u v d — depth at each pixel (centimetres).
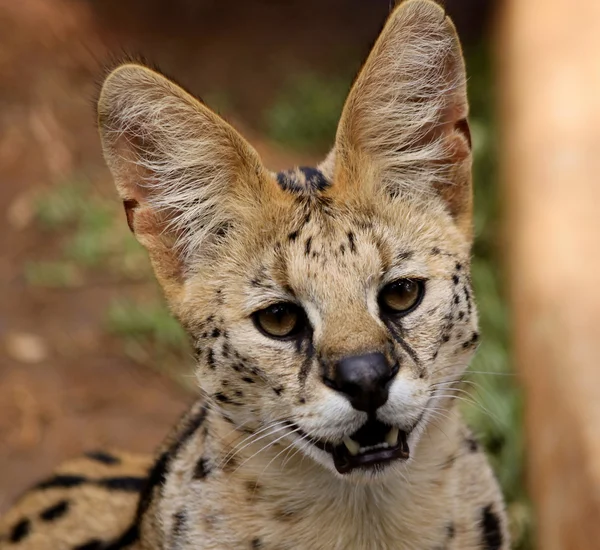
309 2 2338
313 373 639
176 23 2209
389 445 647
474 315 698
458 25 2159
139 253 1480
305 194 693
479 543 720
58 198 1578
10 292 1426
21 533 856
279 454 685
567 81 1333
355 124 691
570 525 861
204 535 705
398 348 641
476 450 750
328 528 699
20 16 1883
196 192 705
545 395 1009
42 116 1716
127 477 870
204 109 691
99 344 1330
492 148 1653
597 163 1177
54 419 1212
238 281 682
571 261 1080
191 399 1223
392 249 667
